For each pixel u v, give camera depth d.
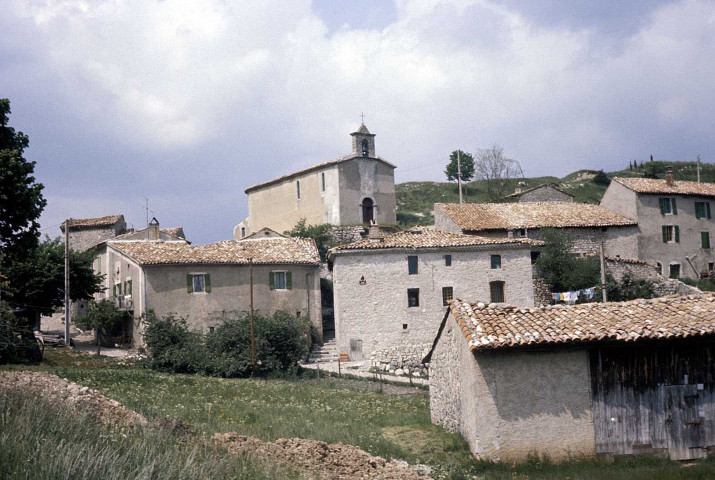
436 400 26.05
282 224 71.94
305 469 17.39
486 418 20.77
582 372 21.09
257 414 26.50
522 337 20.78
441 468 19.72
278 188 72.50
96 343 49.91
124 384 31.22
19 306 47.19
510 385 20.91
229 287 48.97
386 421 26.52
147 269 47.09
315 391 34.19
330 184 66.69
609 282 51.56
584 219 58.97
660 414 21.17
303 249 52.97
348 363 45.34
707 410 21.33
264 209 74.25
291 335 43.56
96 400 20.36
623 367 21.23
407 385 38.66
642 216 60.47
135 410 22.09
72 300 50.50
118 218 68.12
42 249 49.66
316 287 51.88
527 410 20.84
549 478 18.91
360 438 22.42
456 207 58.56
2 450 13.27
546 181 108.44
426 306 47.25
